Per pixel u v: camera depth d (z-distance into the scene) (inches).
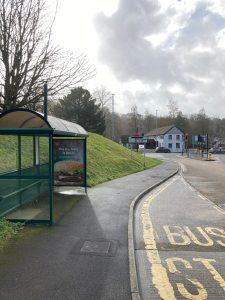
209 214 438.6
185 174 1100.5
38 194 442.0
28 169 406.3
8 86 536.7
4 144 647.8
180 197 593.3
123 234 318.3
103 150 1164.5
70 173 549.0
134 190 624.7
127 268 233.3
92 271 227.1
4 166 552.1
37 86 566.3
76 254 259.6
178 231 348.5
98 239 301.0
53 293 193.5
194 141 3297.2
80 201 487.5
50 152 339.6
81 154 547.2
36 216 363.6
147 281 219.8
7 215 340.5
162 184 788.6
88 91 2588.6
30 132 332.2
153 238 322.0
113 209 434.3
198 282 217.9
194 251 282.5
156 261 257.9
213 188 731.4
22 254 257.3
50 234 312.3
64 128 436.1
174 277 226.2
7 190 339.3
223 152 3316.9
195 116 4889.3
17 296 189.0
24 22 548.1
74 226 342.6
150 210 465.4
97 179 744.3
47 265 235.9
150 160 1630.2
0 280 209.8
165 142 3909.9
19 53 538.3
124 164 1093.1
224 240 315.6
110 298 189.2
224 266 247.0
